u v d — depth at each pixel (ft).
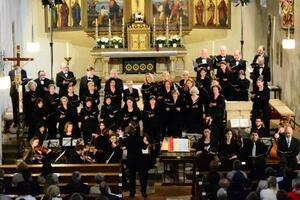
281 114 91.61
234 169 61.82
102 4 111.86
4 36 91.56
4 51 91.09
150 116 83.61
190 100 84.38
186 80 86.43
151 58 111.14
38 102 84.33
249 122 87.61
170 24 112.78
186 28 112.88
